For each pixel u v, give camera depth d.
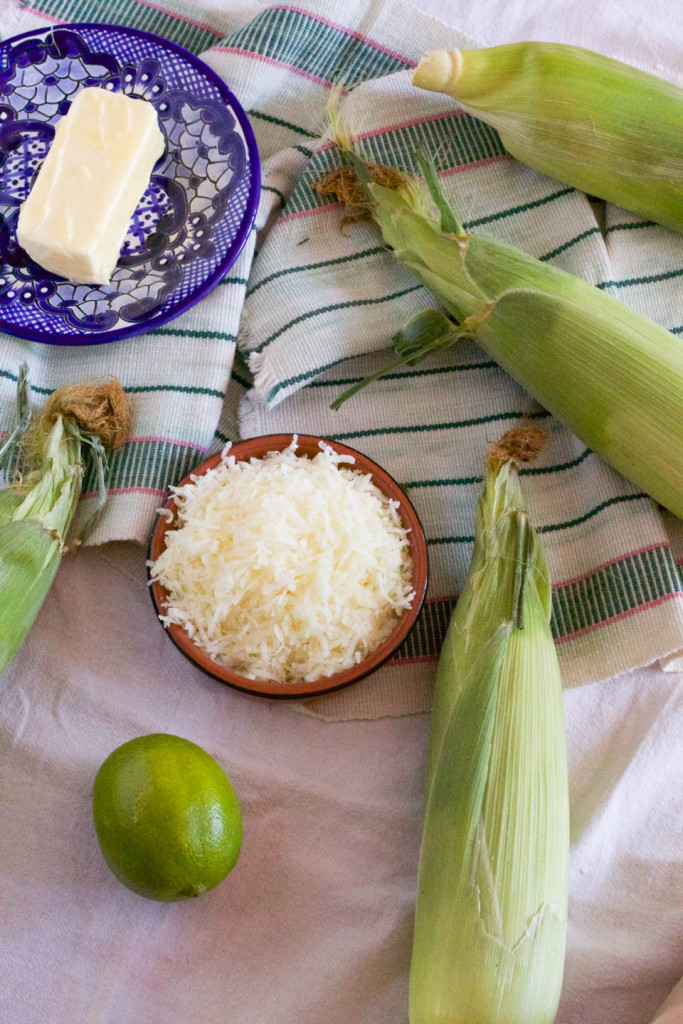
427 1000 0.55
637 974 0.59
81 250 0.61
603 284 0.64
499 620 0.57
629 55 0.69
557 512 0.64
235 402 0.67
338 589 0.59
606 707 0.62
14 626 0.59
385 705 0.62
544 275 0.60
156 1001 0.59
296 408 0.66
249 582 0.58
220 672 0.58
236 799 0.58
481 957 0.55
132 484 0.62
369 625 0.59
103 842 0.56
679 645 0.60
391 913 0.60
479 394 0.66
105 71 0.66
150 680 0.63
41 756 0.61
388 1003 0.59
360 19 0.67
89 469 0.63
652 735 0.62
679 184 0.63
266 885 0.60
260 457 0.63
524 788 0.56
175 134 0.65
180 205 0.65
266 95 0.67
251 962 0.60
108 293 0.64
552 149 0.64
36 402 0.64
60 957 0.59
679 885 0.60
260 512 0.59
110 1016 0.59
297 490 0.60
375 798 0.61
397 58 0.67
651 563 0.62
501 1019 0.55
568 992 0.59
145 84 0.66
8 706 0.62
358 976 0.59
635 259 0.66
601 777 0.61
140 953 0.60
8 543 0.59
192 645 0.58
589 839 0.60
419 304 0.65
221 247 0.64
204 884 0.56
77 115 0.63
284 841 0.61
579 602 0.63
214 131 0.65
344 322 0.65
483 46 0.68
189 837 0.55
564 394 0.61
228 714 0.62
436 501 0.65
